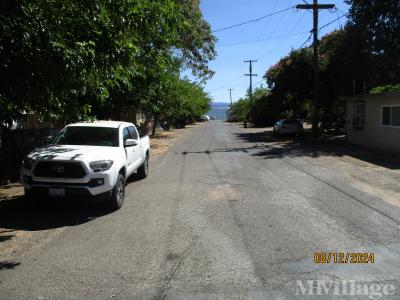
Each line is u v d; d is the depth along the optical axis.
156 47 13.20
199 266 5.63
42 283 5.19
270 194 10.25
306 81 32.31
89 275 5.41
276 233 7.03
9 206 9.21
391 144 18.92
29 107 9.73
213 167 15.41
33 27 7.35
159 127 49.47
